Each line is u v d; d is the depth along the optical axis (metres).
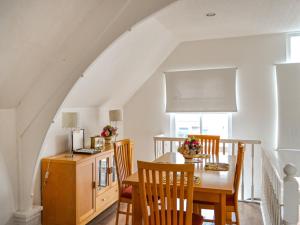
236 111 4.89
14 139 3.10
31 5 2.22
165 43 4.65
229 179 2.47
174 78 5.21
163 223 2.10
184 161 3.16
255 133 4.87
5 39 2.33
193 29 4.27
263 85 4.80
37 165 3.14
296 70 4.57
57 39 2.77
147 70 5.03
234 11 3.48
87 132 4.39
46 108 3.04
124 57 3.82
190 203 2.04
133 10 2.70
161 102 5.39
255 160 4.82
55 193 3.23
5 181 3.00
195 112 5.12
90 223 3.51
